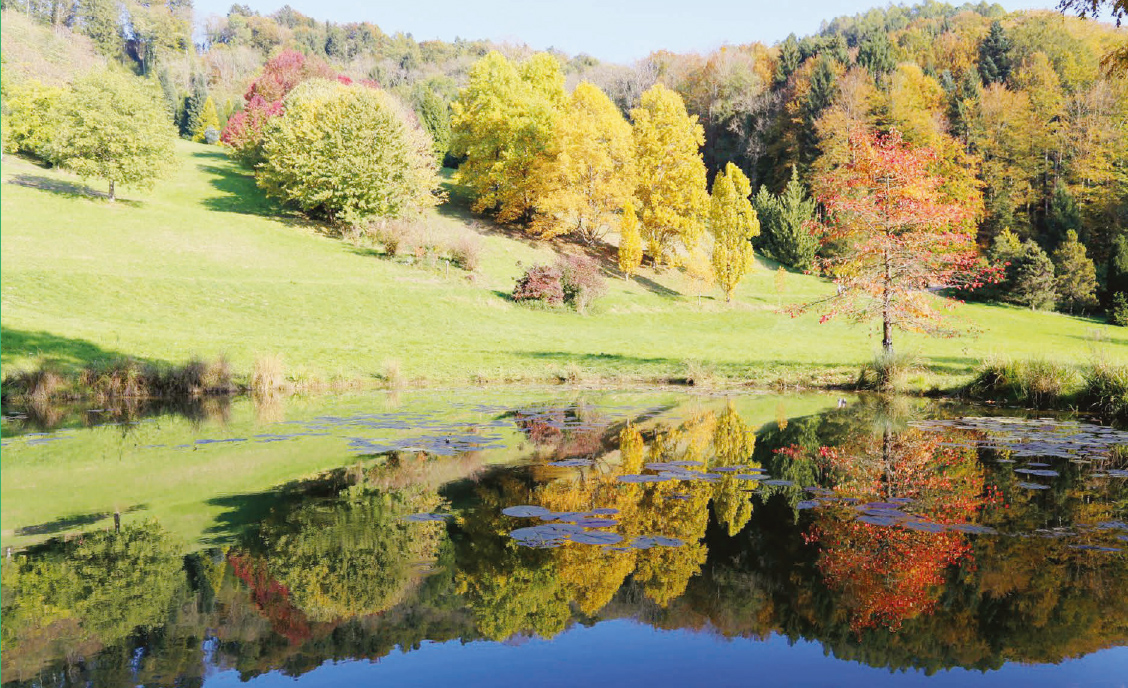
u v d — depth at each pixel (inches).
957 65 2765.7
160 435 427.5
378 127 1630.2
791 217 2033.7
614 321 1322.6
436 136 2564.0
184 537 225.0
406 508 258.2
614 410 542.3
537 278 1339.8
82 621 160.9
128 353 757.9
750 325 1365.7
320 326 1042.1
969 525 234.5
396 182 1647.4
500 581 185.8
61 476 316.2
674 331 1258.0
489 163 1892.2
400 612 166.7
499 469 324.2
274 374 698.8
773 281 1863.9
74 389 634.8
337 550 210.7
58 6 4101.9
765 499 269.3
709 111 2955.2
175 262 1268.5
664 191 1749.5
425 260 1476.4
